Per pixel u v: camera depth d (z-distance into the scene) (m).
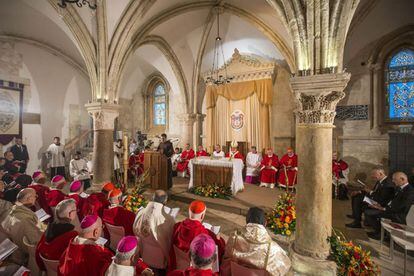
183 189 8.66
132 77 13.81
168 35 9.95
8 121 9.90
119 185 5.62
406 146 7.52
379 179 5.57
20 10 8.25
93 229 2.28
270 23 8.61
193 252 1.81
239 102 11.20
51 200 4.13
